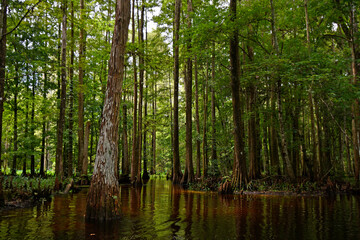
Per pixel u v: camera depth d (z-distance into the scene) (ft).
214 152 74.13
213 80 67.77
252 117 58.59
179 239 16.87
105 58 72.13
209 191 52.44
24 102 72.84
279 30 59.47
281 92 56.03
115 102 24.75
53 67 49.11
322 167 62.39
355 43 47.32
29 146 72.84
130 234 18.19
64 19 51.83
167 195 44.86
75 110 78.89
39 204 33.17
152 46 58.75
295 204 32.83
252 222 22.06
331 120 68.18
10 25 52.11
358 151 47.37
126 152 82.28
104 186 23.43
